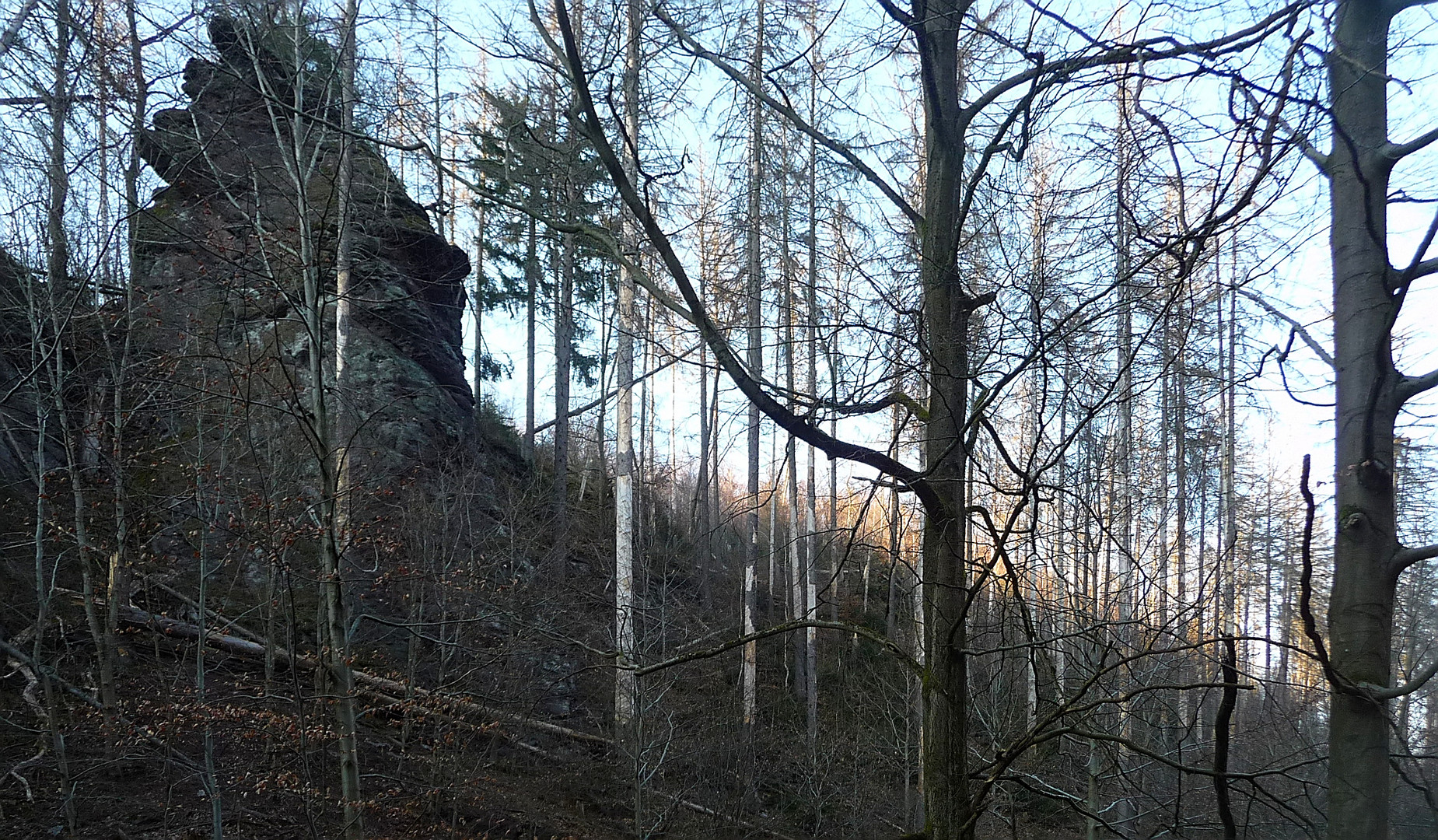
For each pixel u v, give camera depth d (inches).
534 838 349.1
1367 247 99.8
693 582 534.6
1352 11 101.9
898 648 133.4
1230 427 302.2
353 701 260.4
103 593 339.9
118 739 279.9
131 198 312.0
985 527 131.7
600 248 176.2
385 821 321.1
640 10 145.9
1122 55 113.4
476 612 394.0
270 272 277.6
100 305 333.1
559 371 711.7
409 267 523.8
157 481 331.6
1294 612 233.3
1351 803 93.4
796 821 457.4
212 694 320.2
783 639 614.9
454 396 581.0
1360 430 98.6
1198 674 231.0
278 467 318.0
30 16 284.4
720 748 433.7
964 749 128.4
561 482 689.0
